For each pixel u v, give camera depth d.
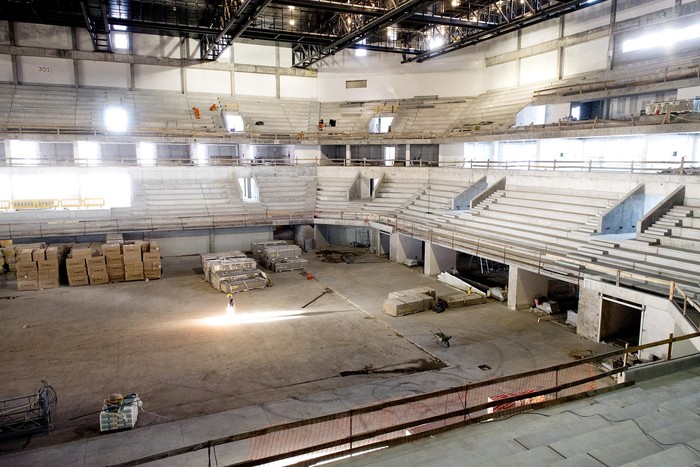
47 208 28.50
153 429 11.01
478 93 39.12
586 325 16.75
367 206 32.00
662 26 26.72
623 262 16.67
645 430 6.24
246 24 27.61
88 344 16.25
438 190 30.55
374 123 41.41
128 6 30.72
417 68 40.03
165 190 31.28
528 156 30.62
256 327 17.95
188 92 38.41
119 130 32.88
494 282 24.92
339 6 24.77
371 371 14.34
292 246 28.95
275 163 37.72
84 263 23.38
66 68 35.03
